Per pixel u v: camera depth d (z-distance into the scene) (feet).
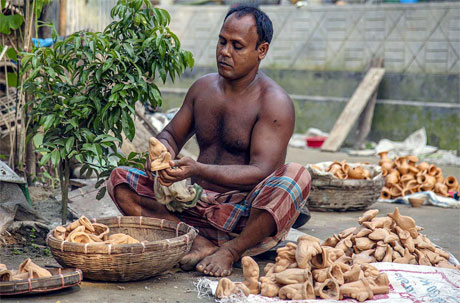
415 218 25.73
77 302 14.01
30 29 22.90
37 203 23.77
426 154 46.88
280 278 14.75
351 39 52.49
